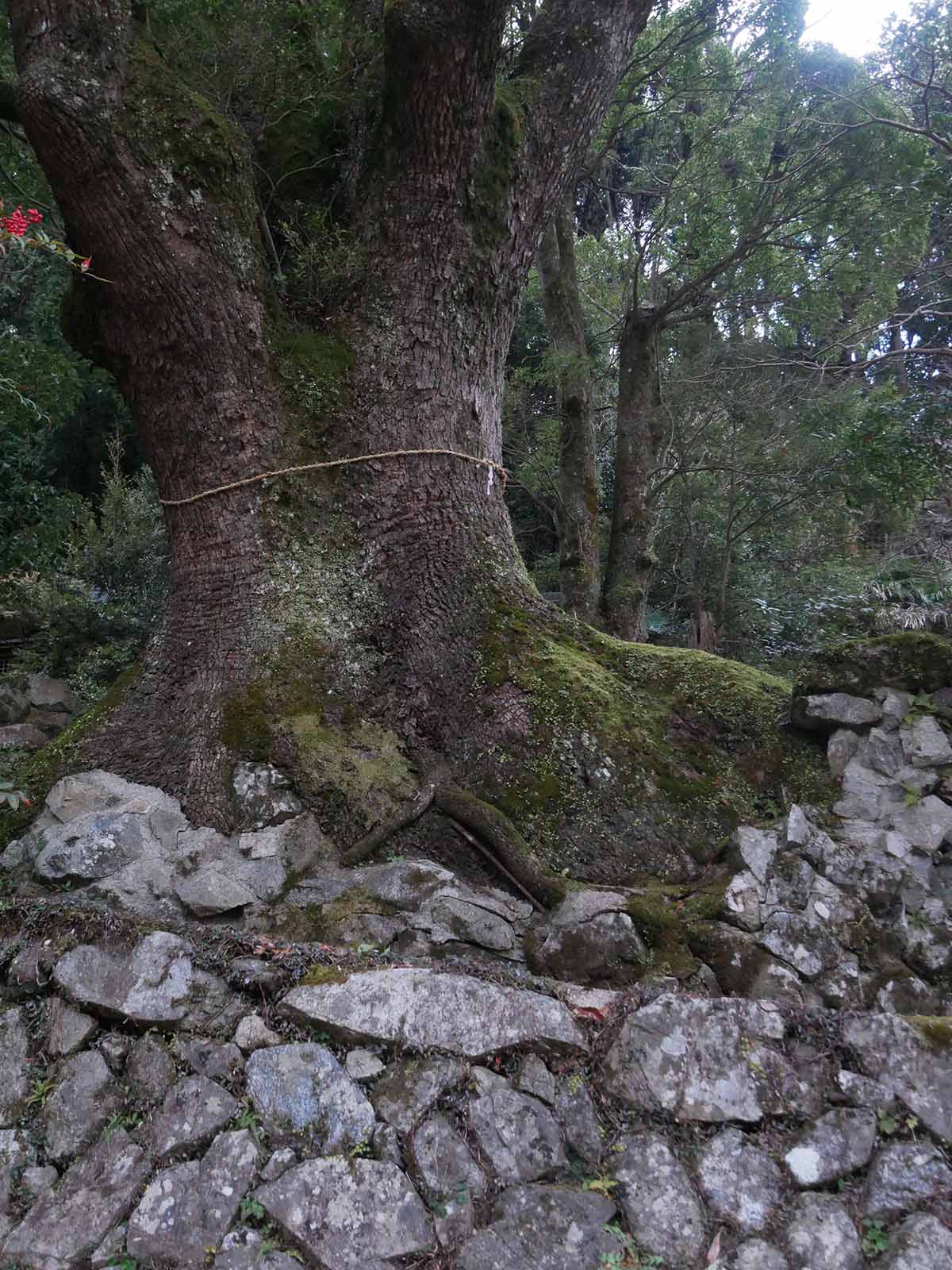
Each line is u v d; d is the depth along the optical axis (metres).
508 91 5.10
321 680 4.27
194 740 4.15
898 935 3.31
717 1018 2.73
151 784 4.13
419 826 4.02
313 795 3.89
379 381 4.82
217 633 4.47
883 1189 2.42
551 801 3.98
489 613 4.61
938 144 7.73
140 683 4.58
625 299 11.05
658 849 3.83
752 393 10.30
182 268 4.34
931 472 7.15
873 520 11.13
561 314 9.62
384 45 4.55
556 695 4.24
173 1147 2.65
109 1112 2.79
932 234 9.73
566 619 4.80
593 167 9.49
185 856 3.68
